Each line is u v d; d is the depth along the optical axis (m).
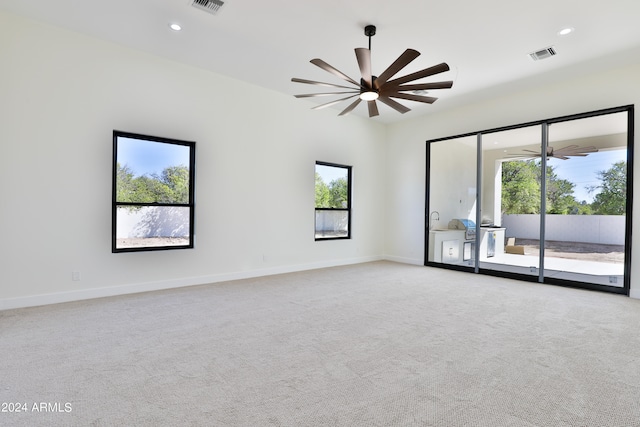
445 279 5.11
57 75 3.57
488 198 5.58
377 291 4.33
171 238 4.44
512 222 5.30
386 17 3.25
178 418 1.66
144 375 2.10
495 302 3.84
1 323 2.97
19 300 3.41
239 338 2.72
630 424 1.63
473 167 5.78
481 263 5.62
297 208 5.73
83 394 1.87
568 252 4.71
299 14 3.24
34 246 3.47
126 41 3.87
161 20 3.40
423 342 2.66
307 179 5.87
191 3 3.11
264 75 4.81
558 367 2.24
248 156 5.10
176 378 2.06
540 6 3.04
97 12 3.28
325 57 4.16
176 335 2.77
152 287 4.25
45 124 3.51
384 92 3.37
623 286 4.22
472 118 5.75
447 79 4.69
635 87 4.15
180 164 4.51
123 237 4.09
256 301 3.81
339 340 2.69
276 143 5.43
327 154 6.17
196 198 4.57
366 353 2.45
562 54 3.95
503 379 2.08
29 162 3.43
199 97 4.58
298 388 1.96
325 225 6.27
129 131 4.02
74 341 2.61
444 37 3.60
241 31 3.58
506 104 5.32
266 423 1.62
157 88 4.23
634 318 3.29
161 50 4.08
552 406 1.79
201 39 3.79
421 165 6.54
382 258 7.19
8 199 3.33
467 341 2.69
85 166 3.75
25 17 3.40
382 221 7.20
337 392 1.92
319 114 6.04
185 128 4.46
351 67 4.44
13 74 3.35
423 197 6.51
